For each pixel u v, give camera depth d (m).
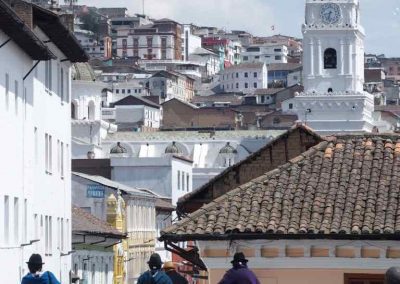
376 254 36.34
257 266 36.91
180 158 164.50
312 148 39.56
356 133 40.84
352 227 36.19
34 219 60.97
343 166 38.56
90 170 158.50
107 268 94.88
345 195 37.41
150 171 158.25
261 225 36.62
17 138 55.56
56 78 69.81
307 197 37.50
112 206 107.06
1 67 51.50
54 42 67.31
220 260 37.12
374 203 37.00
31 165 59.47
